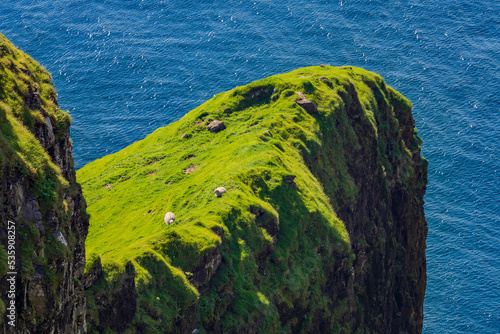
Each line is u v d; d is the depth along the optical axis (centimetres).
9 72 10825
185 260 16100
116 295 13362
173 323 14738
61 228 10194
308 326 19775
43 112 11238
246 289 17525
